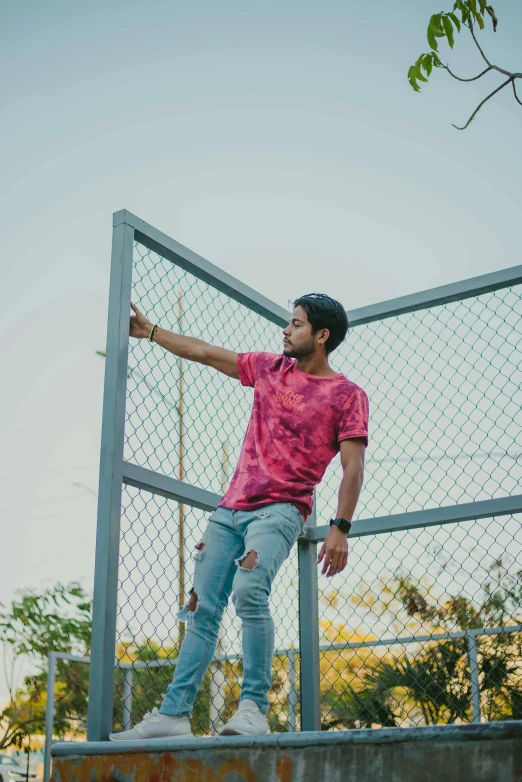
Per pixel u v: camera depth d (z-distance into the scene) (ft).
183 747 5.40
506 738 4.47
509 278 9.41
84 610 49.29
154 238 8.79
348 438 7.81
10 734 44.06
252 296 9.96
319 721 9.20
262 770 5.08
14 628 46.91
